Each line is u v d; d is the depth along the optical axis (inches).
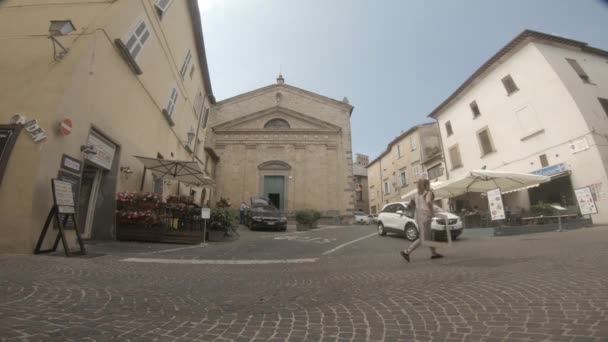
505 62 706.2
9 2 317.7
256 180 1041.5
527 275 160.4
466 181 540.1
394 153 1379.2
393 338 91.3
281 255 319.9
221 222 441.1
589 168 538.0
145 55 430.9
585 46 668.7
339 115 1135.6
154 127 485.4
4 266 181.0
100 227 349.4
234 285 171.2
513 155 687.1
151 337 91.4
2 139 247.9
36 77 272.7
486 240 400.8
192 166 447.5
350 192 1033.5
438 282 161.2
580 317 96.9
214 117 1134.4
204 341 89.7
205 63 769.6
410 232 451.8
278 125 1122.7
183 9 574.6
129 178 403.2
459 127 863.7
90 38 302.8
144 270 204.8
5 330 89.0
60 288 142.0
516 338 86.1
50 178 254.7
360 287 162.9
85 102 298.8
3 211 232.1
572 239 309.7
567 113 577.6
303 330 99.7
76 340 85.8
